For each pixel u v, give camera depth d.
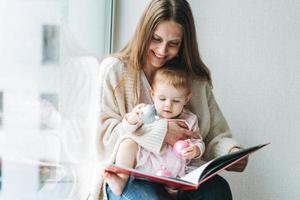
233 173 1.63
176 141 1.12
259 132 1.58
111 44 1.64
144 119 1.09
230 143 1.24
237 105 1.60
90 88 1.25
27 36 1.08
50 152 1.17
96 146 1.14
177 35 1.15
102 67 1.19
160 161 1.09
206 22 1.60
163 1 1.14
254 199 1.61
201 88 1.27
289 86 1.54
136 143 1.09
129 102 1.18
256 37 1.56
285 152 1.56
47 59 1.15
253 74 1.57
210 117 1.30
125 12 1.61
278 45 1.54
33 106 1.11
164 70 1.15
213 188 1.12
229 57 1.59
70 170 1.22
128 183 1.07
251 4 1.55
